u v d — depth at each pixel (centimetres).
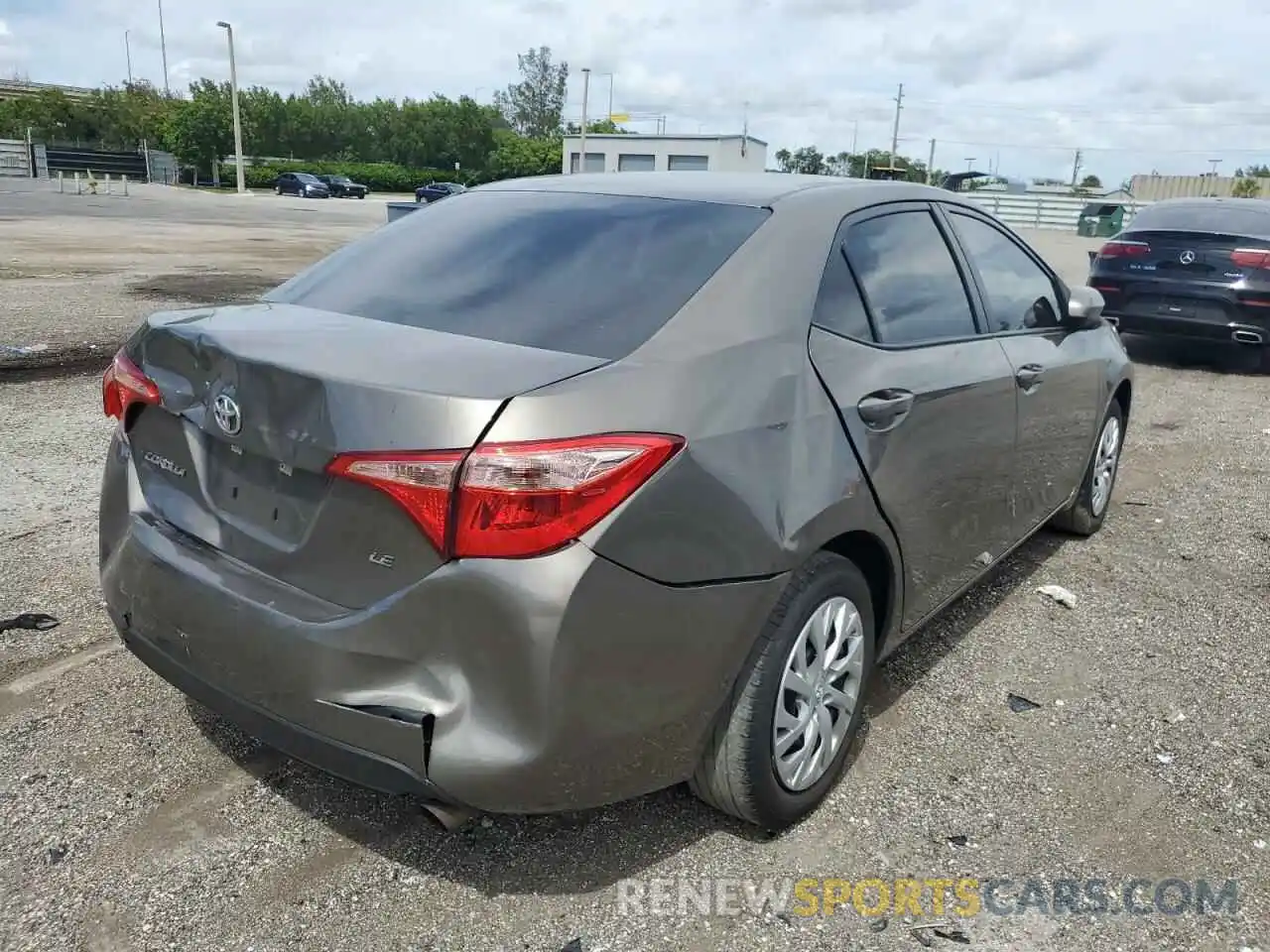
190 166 7444
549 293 282
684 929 252
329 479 235
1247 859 284
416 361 240
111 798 293
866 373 296
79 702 341
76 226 2506
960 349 350
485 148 9131
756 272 283
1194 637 424
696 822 292
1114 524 563
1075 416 455
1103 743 340
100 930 245
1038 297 434
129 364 291
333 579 239
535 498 216
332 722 236
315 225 3141
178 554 268
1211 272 977
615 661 229
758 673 262
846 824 293
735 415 250
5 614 398
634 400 234
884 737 339
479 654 223
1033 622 434
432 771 227
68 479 554
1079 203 4659
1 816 283
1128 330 1032
